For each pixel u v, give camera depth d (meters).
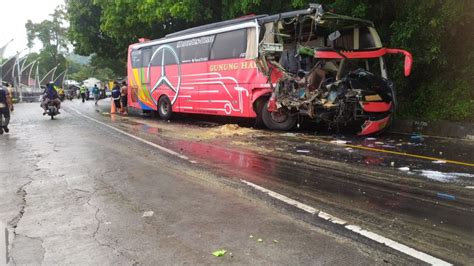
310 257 3.63
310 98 11.00
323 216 4.65
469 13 10.34
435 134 11.55
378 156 8.08
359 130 11.80
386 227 4.30
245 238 4.07
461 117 11.40
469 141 10.14
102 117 18.42
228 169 7.05
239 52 12.75
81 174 6.90
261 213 4.78
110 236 4.20
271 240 4.01
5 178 6.76
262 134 11.45
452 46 11.98
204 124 14.75
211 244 3.95
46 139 11.30
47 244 4.03
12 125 15.41
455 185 5.86
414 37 11.83
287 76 11.35
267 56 11.62
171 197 5.48
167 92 16.38
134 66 18.52
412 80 13.33
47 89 17.91
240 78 12.79
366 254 3.67
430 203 5.07
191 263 3.56
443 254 3.66
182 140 10.51
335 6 12.58
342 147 9.20
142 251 3.83
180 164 7.52
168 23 21.16
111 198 5.49
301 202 5.16
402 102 13.16
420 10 11.06
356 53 11.04
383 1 12.62
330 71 11.16
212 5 17.69
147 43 17.48
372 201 5.18
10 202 5.44
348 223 4.43
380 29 13.27
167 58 16.22
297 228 4.30
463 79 11.91
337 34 11.56
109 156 8.45
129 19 20.72
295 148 9.08
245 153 8.52
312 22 11.18
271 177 6.46
